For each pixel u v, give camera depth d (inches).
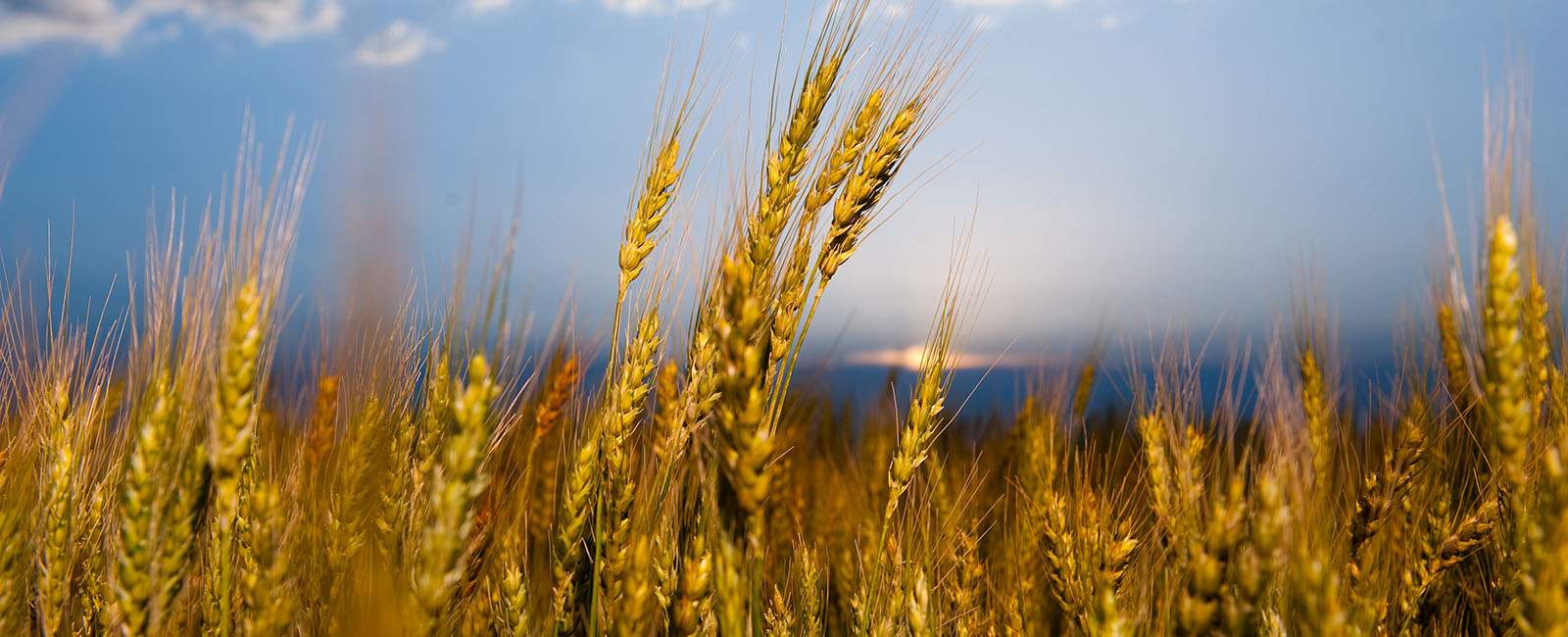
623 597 13.8
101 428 17.6
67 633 15.7
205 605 15.0
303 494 18.8
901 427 19.2
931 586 19.9
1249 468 14.6
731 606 12.2
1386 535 20.1
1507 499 16.4
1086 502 20.2
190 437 13.9
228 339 13.2
